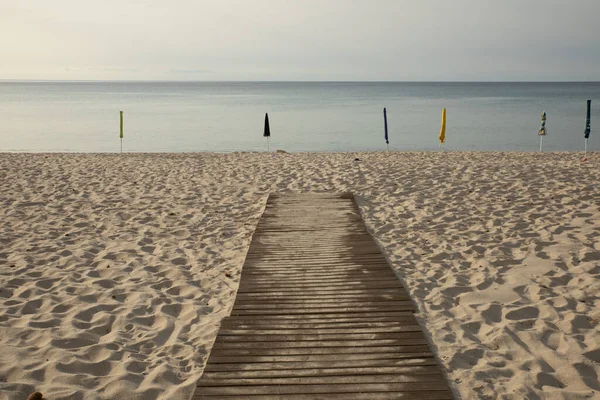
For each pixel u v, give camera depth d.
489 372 3.74
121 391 3.55
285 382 3.50
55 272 5.94
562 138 25.73
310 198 9.54
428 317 4.64
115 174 12.28
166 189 10.55
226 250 6.80
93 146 24.03
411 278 5.62
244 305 4.82
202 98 82.12
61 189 10.55
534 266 5.95
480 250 6.57
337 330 4.27
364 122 35.47
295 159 14.86
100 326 4.61
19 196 9.91
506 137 26.33
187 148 23.67
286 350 3.94
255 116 41.53
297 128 31.77
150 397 3.50
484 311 4.80
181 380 3.73
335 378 3.54
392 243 6.92
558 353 4.02
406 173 11.65
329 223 7.82
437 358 3.92
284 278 5.54
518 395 3.46
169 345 4.22
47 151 22.36
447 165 12.70
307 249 6.57
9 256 6.50
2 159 14.98
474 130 29.62
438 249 6.64
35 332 4.43
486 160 14.09
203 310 4.93
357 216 8.20
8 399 3.42
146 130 30.66
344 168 12.55
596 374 3.73
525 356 3.99
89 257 6.52
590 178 10.62
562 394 3.47
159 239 7.30
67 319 4.71
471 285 5.45
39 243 7.05
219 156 16.08
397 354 3.87
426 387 3.43
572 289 5.27
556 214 8.05
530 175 11.09
